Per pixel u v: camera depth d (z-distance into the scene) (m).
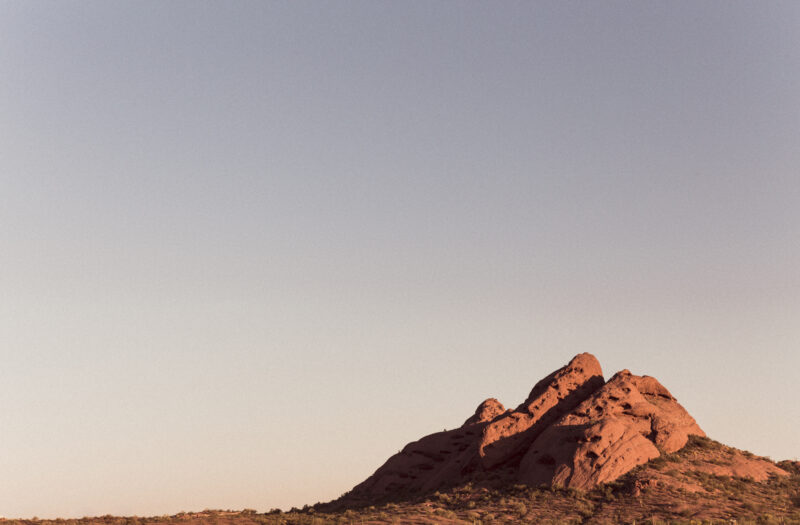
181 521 51.19
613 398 64.88
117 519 50.50
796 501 55.16
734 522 47.34
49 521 48.97
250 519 53.41
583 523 50.09
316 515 56.81
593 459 58.12
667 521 48.16
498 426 64.56
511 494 57.19
